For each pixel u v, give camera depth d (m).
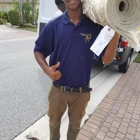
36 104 3.07
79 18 1.31
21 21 18.66
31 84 3.92
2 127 2.40
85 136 2.29
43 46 1.48
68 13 1.30
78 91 1.51
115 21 0.99
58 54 1.42
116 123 2.61
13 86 3.74
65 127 2.45
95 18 1.13
